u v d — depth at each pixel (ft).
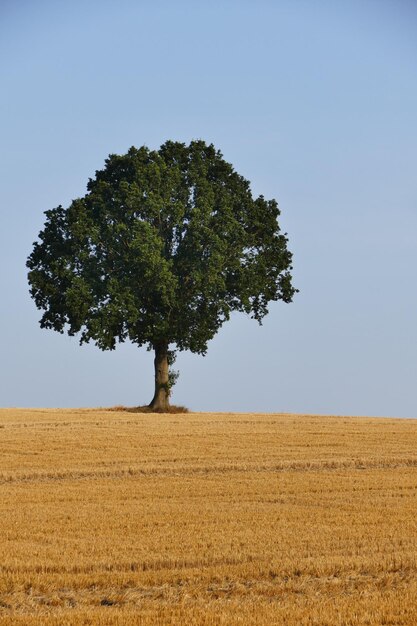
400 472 162.71
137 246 258.98
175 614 75.92
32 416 251.19
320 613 75.51
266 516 118.83
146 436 206.28
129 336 267.39
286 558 94.02
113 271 270.26
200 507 126.31
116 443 194.80
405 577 88.28
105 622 73.77
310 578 88.38
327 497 134.72
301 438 207.00
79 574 88.69
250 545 100.68
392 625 73.05
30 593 84.02
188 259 271.08
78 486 146.30
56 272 266.98
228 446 193.26
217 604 79.61
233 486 145.59
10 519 115.75
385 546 100.01
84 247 269.85
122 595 82.58
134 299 263.90
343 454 182.70
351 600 79.82
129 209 271.90
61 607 80.43
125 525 112.37
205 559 93.81
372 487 143.95
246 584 86.79
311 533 107.24
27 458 175.01
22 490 141.08
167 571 89.86
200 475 158.81
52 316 273.54
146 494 137.49
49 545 100.73
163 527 111.65
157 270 261.24
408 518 117.08
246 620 73.72
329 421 246.27
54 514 119.65
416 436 213.25
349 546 100.53
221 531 108.88
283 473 160.66
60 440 198.18
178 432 214.07
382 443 200.23
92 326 258.16
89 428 219.20
